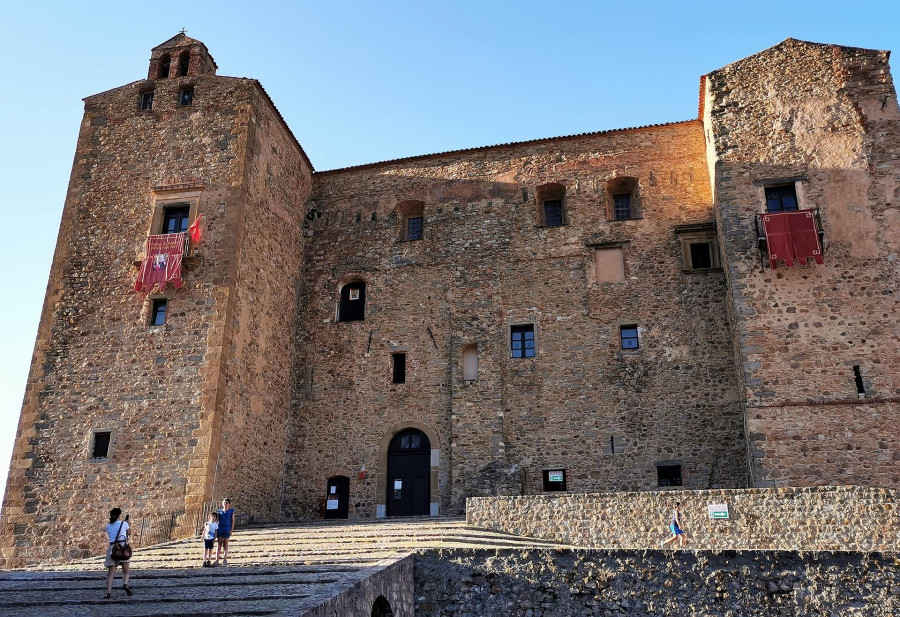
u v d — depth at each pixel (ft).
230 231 66.54
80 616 30.58
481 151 80.69
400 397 73.05
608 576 40.93
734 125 65.51
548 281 73.61
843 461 54.19
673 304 69.92
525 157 79.25
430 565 42.47
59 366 64.95
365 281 78.95
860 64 64.08
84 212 70.90
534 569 41.63
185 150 71.26
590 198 75.77
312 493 71.36
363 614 33.30
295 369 76.38
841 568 39.32
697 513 50.67
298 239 80.43
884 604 38.27
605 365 69.31
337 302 78.54
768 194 62.85
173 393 61.72
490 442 68.54
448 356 73.36
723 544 49.67
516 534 53.11
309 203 83.66
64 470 61.05
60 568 48.11
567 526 52.26
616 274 72.28
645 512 51.29
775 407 56.39
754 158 63.82
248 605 30.89
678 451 65.31
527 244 75.46
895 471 53.21
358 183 83.25
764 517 49.73
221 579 38.11
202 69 76.89
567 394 69.15
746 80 66.69
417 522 58.23
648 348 69.05
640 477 65.26
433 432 71.00
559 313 72.18
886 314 57.11
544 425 68.64
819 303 58.44
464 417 69.97
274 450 70.59
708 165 73.26
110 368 63.87
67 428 62.49
